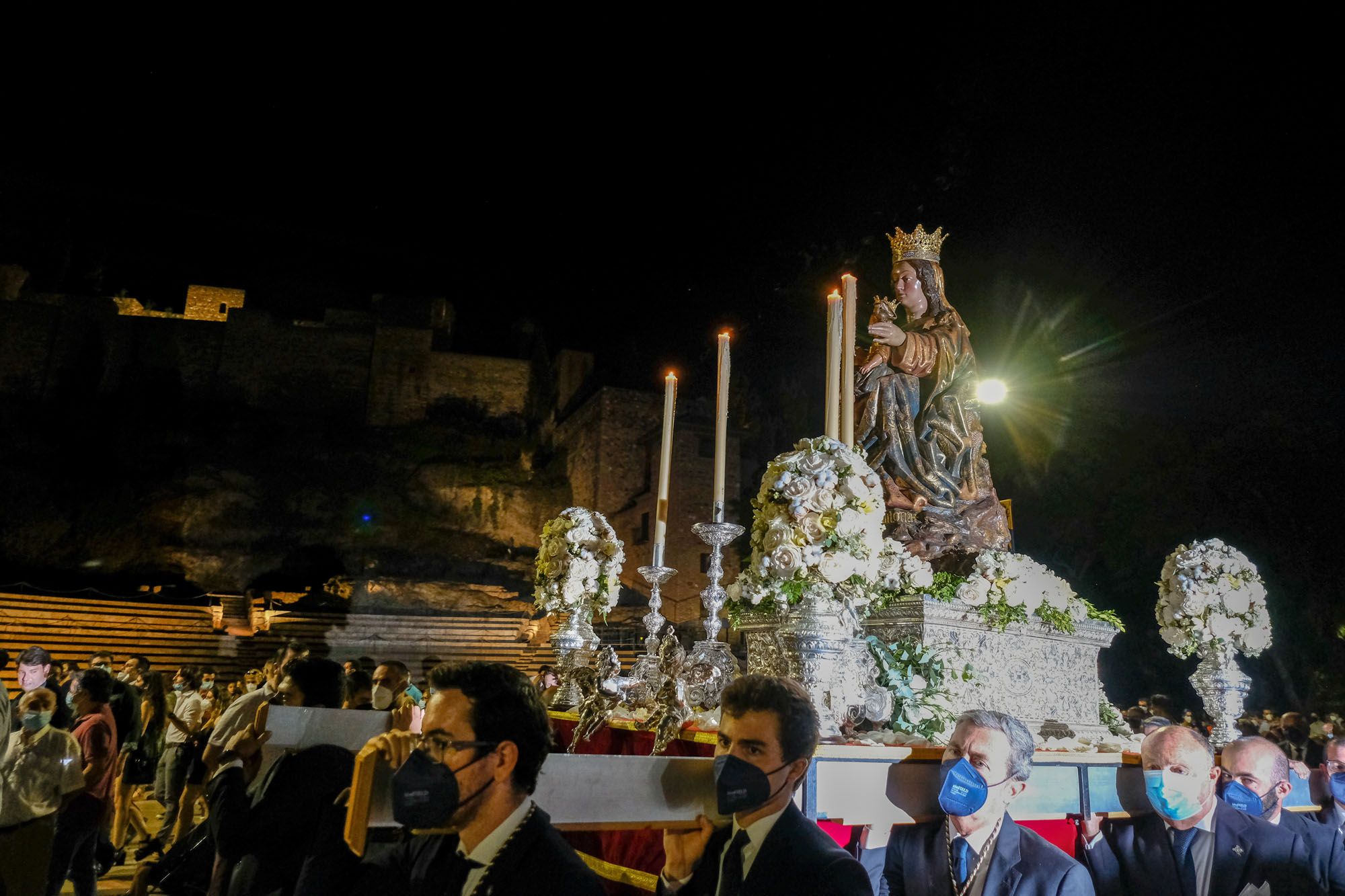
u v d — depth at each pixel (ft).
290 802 11.60
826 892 8.14
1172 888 12.81
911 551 18.45
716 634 16.28
